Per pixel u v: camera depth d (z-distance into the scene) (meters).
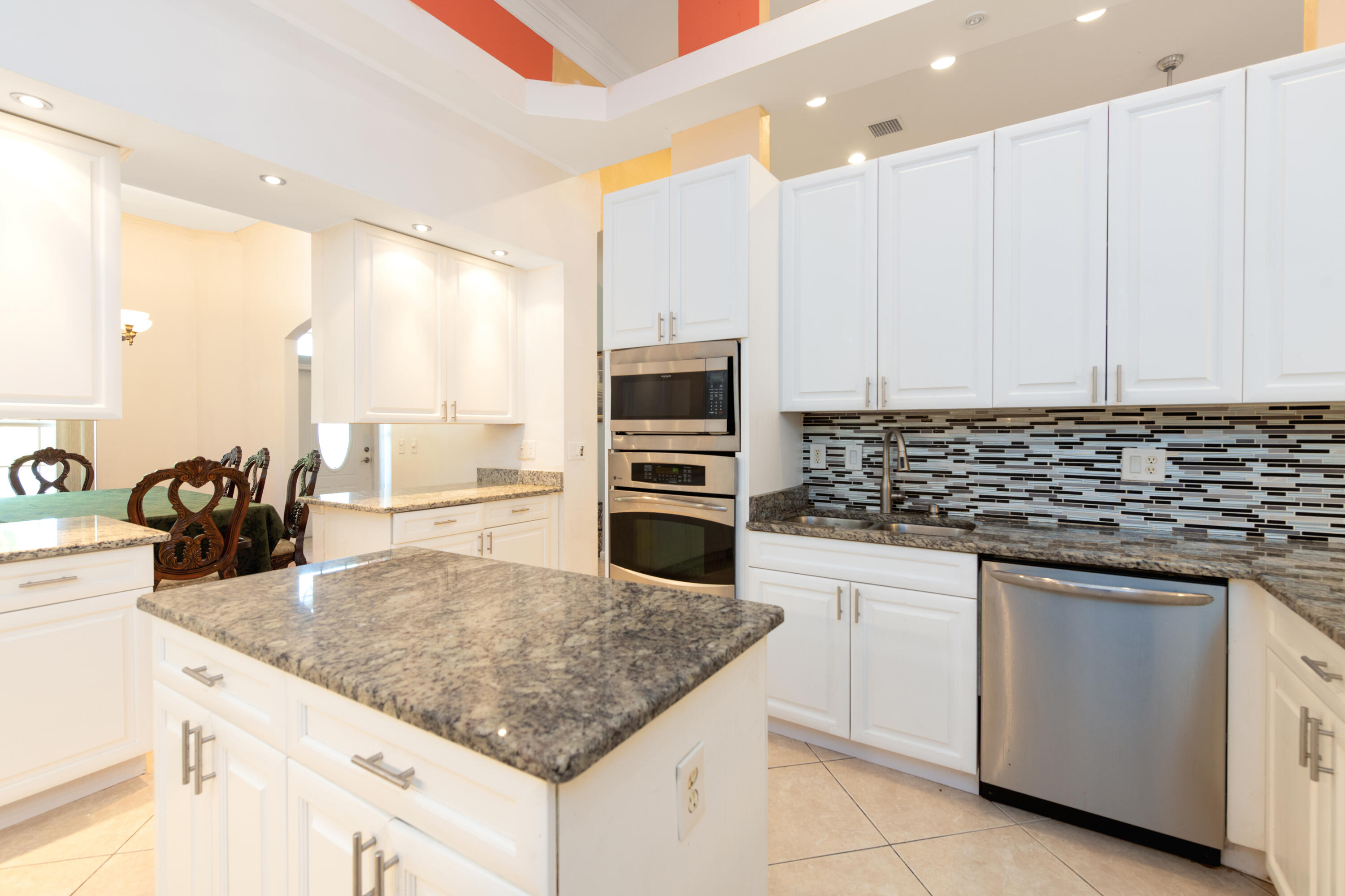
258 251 5.57
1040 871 1.56
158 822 1.17
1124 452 2.08
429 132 2.74
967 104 3.57
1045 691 1.73
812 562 2.14
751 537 2.27
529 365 3.69
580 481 3.70
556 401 3.58
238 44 2.08
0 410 1.75
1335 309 1.55
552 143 3.14
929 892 1.49
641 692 0.74
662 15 3.17
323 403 2.92
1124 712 1.63
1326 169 1.56
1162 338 1.75
